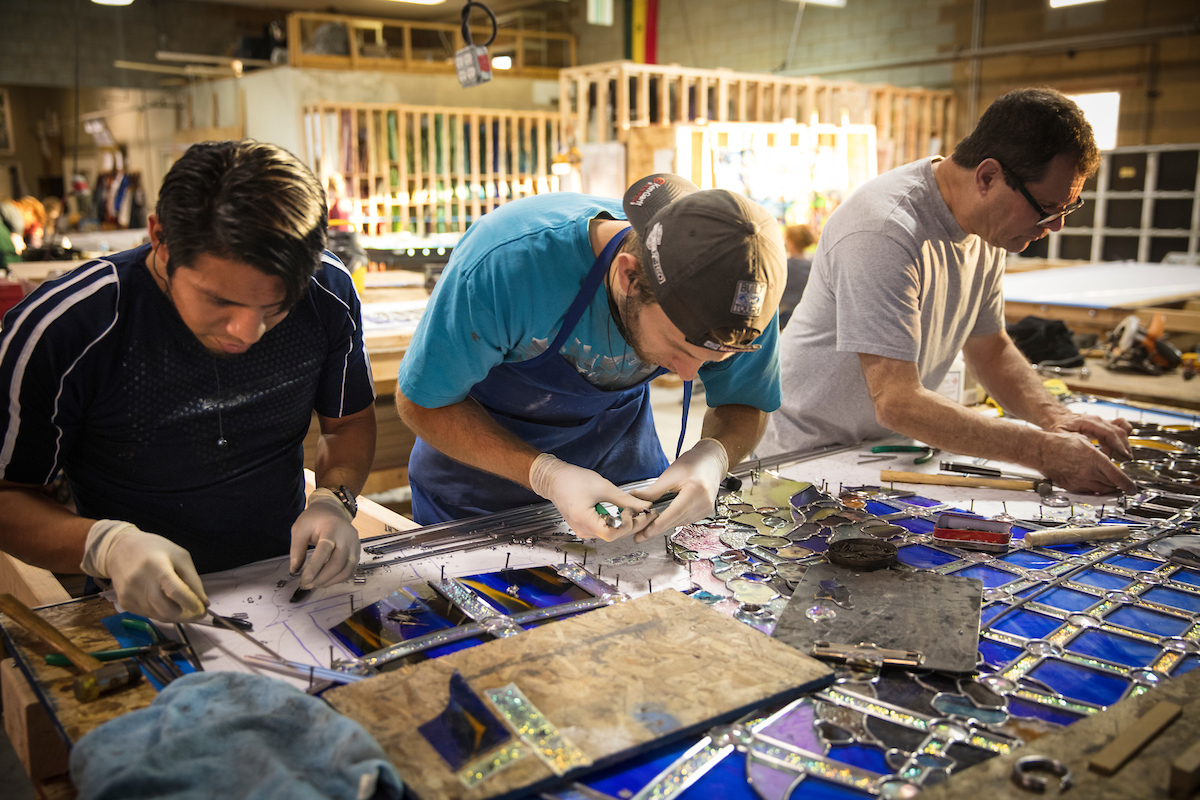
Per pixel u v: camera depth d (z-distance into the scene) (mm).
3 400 1154
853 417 2033
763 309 1099
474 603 1177
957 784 785
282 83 9547
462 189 10016
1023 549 1395
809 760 854
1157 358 2928
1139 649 1080
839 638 1065
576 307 1322
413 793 783
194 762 792
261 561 1313
